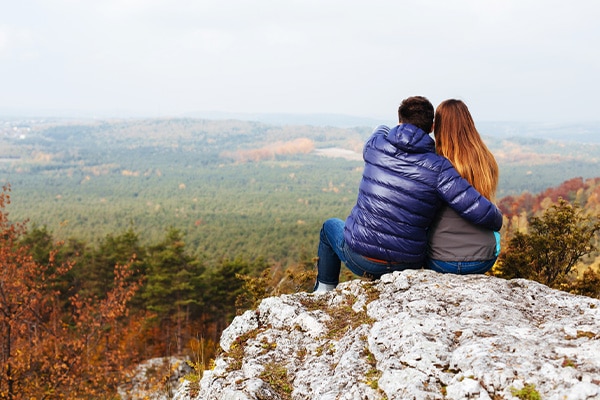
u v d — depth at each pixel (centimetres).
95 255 3091
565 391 173
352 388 219
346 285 349
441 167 296
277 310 332
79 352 1465
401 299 293
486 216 294
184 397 300
